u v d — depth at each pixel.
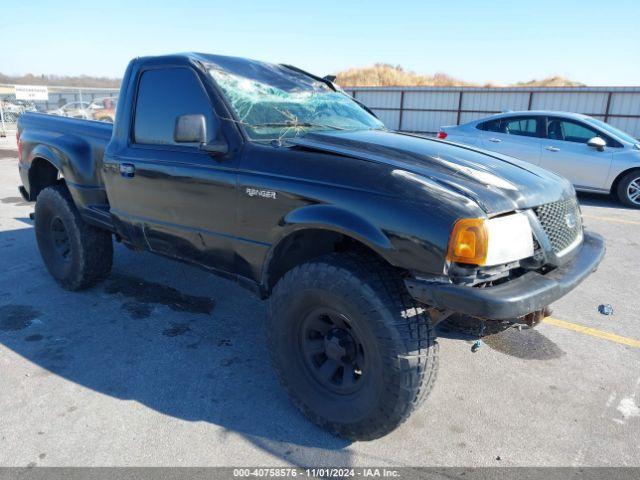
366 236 2.33
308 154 2.69
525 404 3.01
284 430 2.71
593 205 9.20
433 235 2.20
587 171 9.12
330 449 2.58
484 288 2.24
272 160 2.75
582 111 21.69
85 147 4.05
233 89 3.11
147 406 2.89
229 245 2.99
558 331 3.99
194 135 2.80
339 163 2.56
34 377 3.15
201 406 2.90
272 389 3.10
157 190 3.32
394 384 2.34
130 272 5.04
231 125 2.94
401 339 2.31
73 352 3.47
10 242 5.93
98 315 4.06
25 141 4.62
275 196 2.66
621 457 2.57
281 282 2.70
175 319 4.03
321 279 2.48
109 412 2.82
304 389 2.74
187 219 3.20
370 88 26.41
